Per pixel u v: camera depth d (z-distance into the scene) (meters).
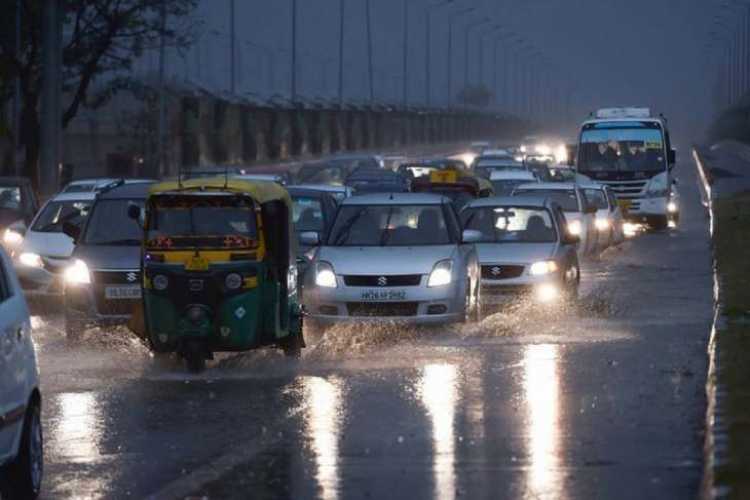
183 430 28.91
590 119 110.12
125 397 33.09
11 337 22.75
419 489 23.19
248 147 183.62
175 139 151.62
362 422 29.41
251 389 34.09
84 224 45.50
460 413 30.14
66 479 24.61
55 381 35.53
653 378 34.56
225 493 23.30
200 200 37.38
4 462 21.97
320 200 57.47
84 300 43.12
